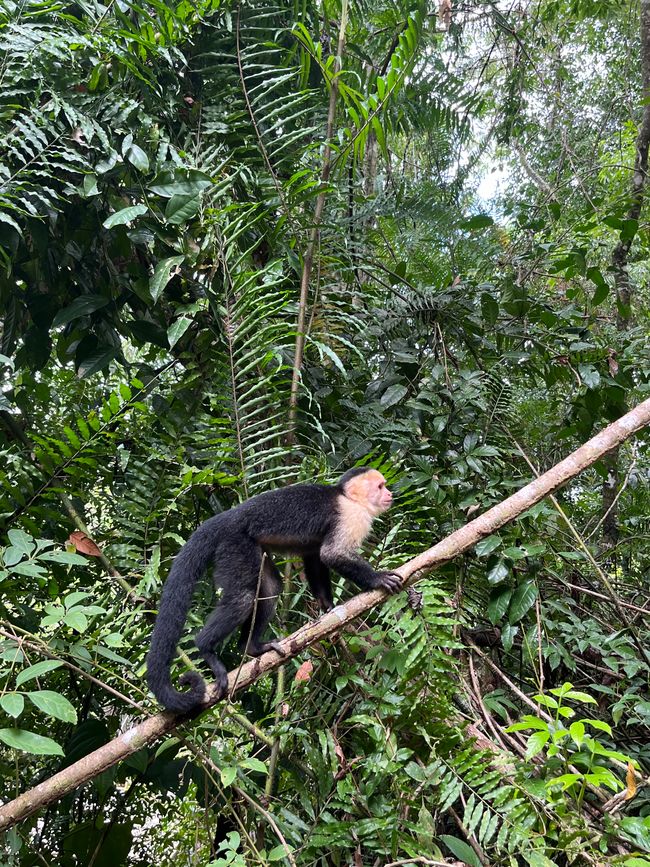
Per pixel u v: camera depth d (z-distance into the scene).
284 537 3.89
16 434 4.80
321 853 3.47
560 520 5.56
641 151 8.19
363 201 6.24
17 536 3.46
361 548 4.58
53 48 4.80
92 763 3.01
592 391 5.84
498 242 8.27
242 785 3.69
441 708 3.62
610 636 4.75
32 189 4.77
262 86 5.34
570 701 5.02
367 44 7.50
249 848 3.44
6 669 3.63
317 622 3.53
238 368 4.63
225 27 5.66
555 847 3.15
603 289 6.16
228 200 5.39
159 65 5.47
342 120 5.86
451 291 6.19
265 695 5.17
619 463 7.33
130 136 4.92
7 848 3.62
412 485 5.07
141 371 5.62
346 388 5.66
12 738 2.75
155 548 4.29
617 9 9.93
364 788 3.53
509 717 4.62
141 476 4.57
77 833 5.00
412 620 3.72
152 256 5.43
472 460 5.09
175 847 6.08
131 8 5.33
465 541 3.67
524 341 6.33
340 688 3.82
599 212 7.31
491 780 3.35
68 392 5.82
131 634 4.21
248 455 4.57
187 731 3.59
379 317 6.09
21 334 5.84
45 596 4.85
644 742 5.04
